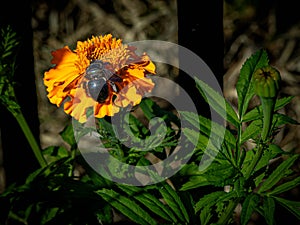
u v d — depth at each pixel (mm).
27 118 478
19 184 490
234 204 303
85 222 349
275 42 730
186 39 371
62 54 334
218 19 367
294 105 689
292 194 606
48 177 365
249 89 309
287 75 709
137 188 316
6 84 386
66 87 326
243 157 296
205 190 362
